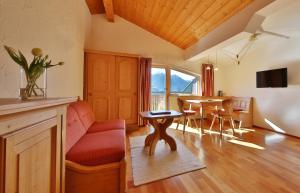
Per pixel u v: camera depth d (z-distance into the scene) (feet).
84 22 12.19
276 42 13.53
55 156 3.17
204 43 13.21
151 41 16.66
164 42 17.15
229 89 18.98
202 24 11.75
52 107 2.99
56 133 3.20
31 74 3.17
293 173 6.86
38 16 5.07
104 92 13.12
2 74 3.56
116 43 15.47
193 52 15.43
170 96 18.07
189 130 13.99
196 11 10.67
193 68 18.49
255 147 9.88
